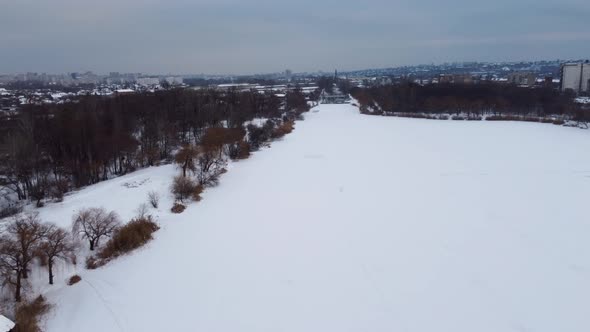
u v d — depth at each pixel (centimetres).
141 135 9188
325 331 3366
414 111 18400
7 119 8581
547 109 16262
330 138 12150
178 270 4241
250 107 14250
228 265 4372
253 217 5681
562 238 4978
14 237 4241
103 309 3569
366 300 3762
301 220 5572
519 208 5969
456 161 8856
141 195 6225
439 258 4500
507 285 3981
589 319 3488
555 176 7594
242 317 3534
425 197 6475
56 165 7225
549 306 3659
